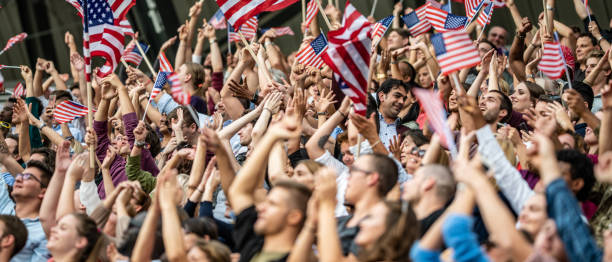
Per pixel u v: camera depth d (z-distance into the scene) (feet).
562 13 73.67
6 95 78.33
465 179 19.56
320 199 21.20
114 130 53.11
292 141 35.70
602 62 41.86
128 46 59.31
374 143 30.42
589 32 53.01
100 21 43.60
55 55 86.79
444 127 24.49
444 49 30.60
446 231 18.29
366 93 31.45
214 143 27.43
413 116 43.68
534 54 53.72
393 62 45.98
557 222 20.04
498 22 74.95
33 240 33.04
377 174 25.05
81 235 27.96
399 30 56.24
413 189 24.90
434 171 24.93
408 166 31.89
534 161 24.79
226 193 27.63
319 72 45.42
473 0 50.44
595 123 30.53
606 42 51.96
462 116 26.94
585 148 35.63
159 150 44.21
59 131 57.47
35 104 56.08
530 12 74.33
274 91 34.63
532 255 18.74
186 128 42.78
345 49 31.58
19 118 49.67
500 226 18.98
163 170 35.86
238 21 41.96
